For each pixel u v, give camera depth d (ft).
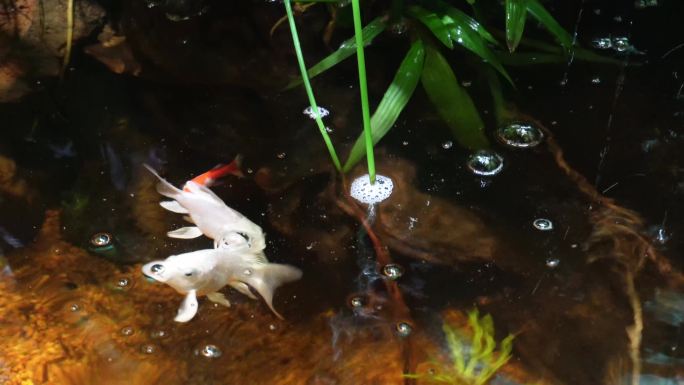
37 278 3.45
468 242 3.50
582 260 3.47
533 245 3.49
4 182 3.61
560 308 3.39
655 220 3.54
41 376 3.29
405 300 3.41
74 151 3.69
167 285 3.44
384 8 4.00
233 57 3.92
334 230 3.52
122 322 3.38
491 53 3.83
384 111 3.70
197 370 3.31
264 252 3.47
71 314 3.39
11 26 3.95
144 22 4.02
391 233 3.51
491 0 4.06
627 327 3.36
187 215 3.55
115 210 3.56
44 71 3.89
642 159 3.67
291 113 3.78
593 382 3.28
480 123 3.73
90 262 3.48
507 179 3.62
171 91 3.84
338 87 3.84
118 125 3.75
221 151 3.68
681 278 3.43
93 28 4.00
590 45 3.97
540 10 3.87
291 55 3.93
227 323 3.38
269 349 3.34
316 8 4.05
